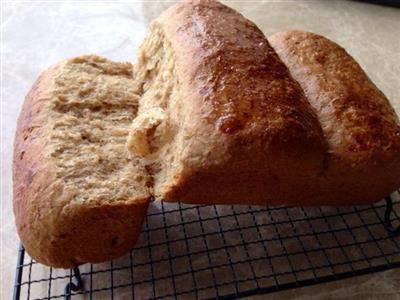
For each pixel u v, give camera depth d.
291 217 0.30
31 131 0.26
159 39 0.31
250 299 0.26
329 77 0.28
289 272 0.26
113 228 0.24
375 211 0.30
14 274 0.28
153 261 0.27
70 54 0.44
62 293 0.26
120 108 0.29
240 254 0.28
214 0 0.31
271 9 0.49
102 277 0.27
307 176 0.25
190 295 0.26
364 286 0.26
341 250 0.28
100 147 0.26
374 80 0.40
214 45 0.26
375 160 0.25
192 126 0.24
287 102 0.24
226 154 0.23
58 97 0.28
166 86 0.28
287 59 0.30
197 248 0.28
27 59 0.43
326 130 0.26
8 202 0.32
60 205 0.23
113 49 0.44
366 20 0.47
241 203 0.26
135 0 0.50
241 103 0.24
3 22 0.47
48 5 0.49
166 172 0.26
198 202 0.26
